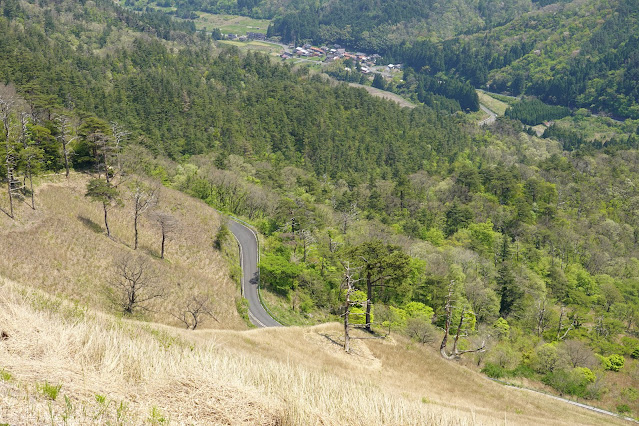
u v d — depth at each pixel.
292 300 76.19
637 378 68.06
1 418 10.54
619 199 150.75
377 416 16.97
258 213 103.94
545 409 44.88
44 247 60.19
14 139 78.06
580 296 95.50
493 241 112.88
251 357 27.20
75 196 76.88
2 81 122.25
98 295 56.62
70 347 15.95
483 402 42.47
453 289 79.25
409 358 48.28
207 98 172.88
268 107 182.88
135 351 16.86
